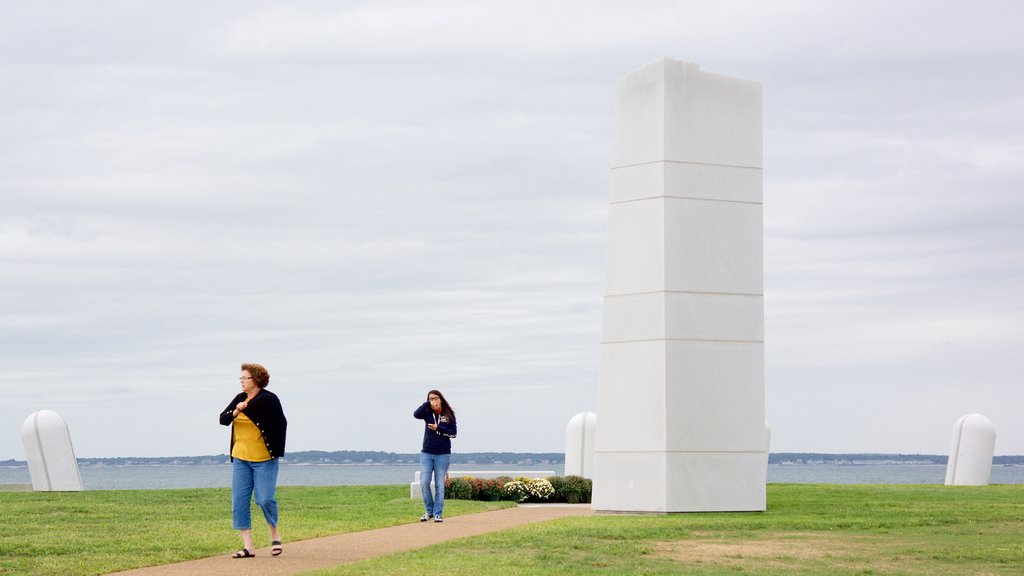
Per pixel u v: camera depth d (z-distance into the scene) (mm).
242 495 14141
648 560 13883
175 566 13164
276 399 14227
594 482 22688
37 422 31359
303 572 12297
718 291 22406
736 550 15055
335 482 171625
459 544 15469
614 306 22719
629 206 22625
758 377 22578
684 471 21812
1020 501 24578
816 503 24188
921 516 20375
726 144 22719
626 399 22359
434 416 20312
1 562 13250
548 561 13555
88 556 13922
